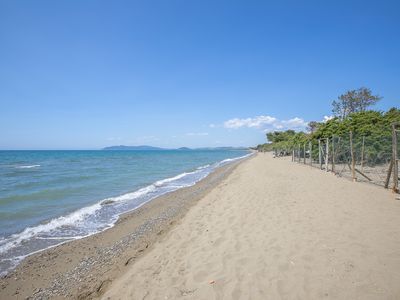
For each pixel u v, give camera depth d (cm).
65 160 6159
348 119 2783
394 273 414
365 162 2031
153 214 1134
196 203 1205
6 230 942
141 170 3419
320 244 535
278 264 466
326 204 863
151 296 424
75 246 790
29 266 665
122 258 648
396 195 998
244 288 405
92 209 1248
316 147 2895
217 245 590
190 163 5203
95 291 497
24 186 1884
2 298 527
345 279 404
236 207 912
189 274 475
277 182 1407
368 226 632
